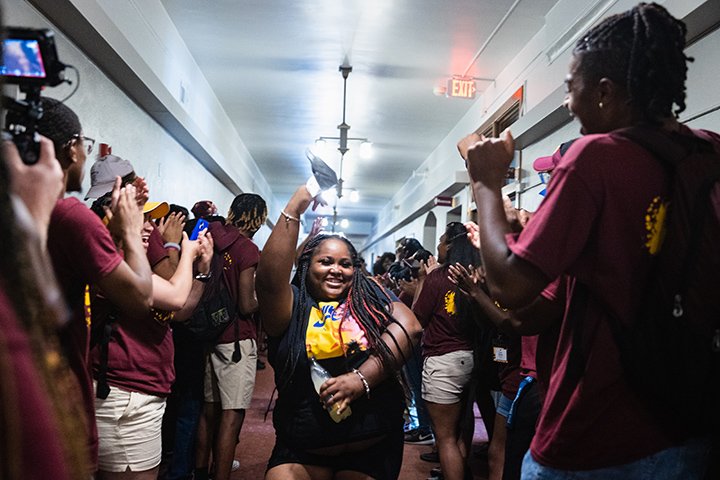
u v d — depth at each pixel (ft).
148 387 7.62
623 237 3.84
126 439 7.50
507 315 7.81
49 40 3.77
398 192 55.98
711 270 3.67
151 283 5.94
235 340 11.48
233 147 35.27
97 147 14.61
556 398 4.09
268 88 27.66
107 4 13.91
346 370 7.00
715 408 3.65
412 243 19.24
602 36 4.23
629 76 4.07
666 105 4.11
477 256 11.48
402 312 7.47
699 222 3.71
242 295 11.46
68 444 2.17
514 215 5.73
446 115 30.68
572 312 4.09
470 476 11.45
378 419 6.93
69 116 5.47
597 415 3.85
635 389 3.76
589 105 4.31
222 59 24.04
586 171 3.85
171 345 8.13
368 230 91.25
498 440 10.07
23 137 3.45
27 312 1.96
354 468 6.99
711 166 3.92
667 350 3.64
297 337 7.14
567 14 17.11
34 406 1.81
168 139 21.80
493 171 4.45
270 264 6.88
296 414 6.98
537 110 18.71
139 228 6.12
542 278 3.83
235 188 37.40
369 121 32.68
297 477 6.91
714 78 11.12
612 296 3.83
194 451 11.80
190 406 11.57
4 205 1.98
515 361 9.69
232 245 11.60
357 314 7.22
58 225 5.35
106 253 5.49
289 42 22.12
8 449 1.73
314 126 34.32
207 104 27.09
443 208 37.17
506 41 21.22
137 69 15.44
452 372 11.16
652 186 3.85
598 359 3.85
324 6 19.03
